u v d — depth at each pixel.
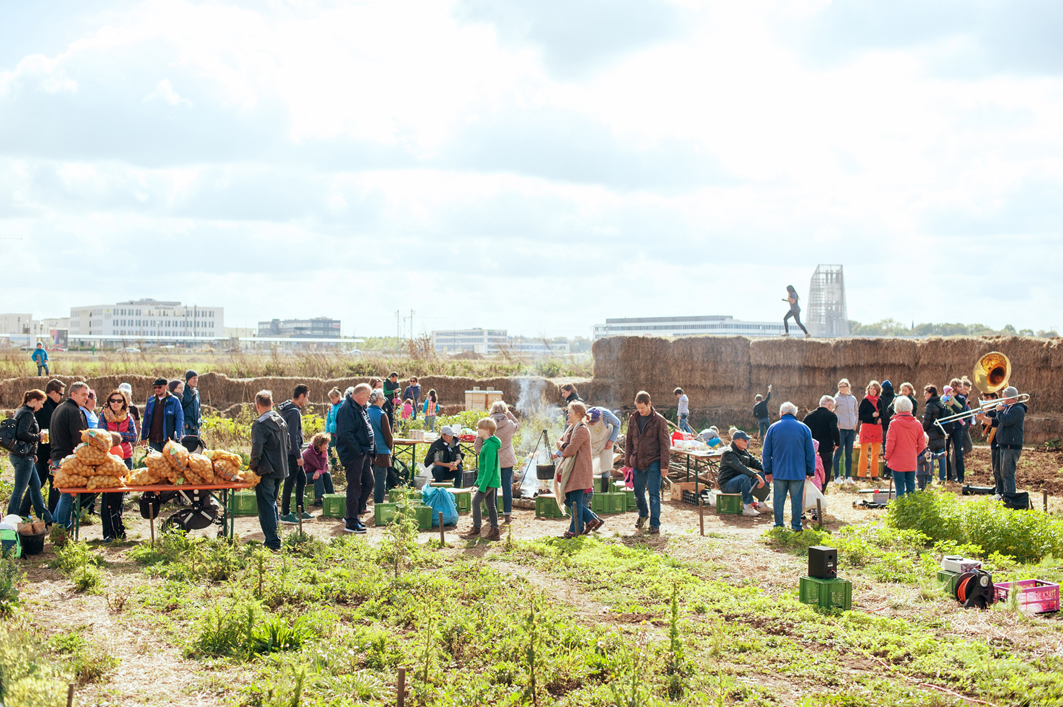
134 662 5.69
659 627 6.65
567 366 31.05
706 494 12.95
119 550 8.88
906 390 15.40
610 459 12.88
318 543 9.02
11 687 4.68
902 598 7.45
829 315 60.44
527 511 12.09
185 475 9.03
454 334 163.00
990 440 12.67
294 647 6.01
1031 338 22.52
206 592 7.28
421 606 6.73
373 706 4.99
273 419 9.12
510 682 5.53
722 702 5.00
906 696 5.24
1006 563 8.74
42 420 10.12
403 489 12.68
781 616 6.85
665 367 26.06
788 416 10.45
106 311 178.12
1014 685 5.29
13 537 8.27
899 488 11.76
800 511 10.32
